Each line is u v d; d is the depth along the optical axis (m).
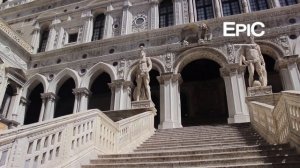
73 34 23.70
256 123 10.36
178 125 16.23
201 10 20.45
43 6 26.48
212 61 20.09
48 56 22.52
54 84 20.92
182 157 6.62
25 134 4.80
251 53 13.27
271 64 19.95
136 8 22.27
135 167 6.23
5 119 18.64
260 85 12.58
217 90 22.11
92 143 7.32
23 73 21.38
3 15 27.81
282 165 5.24
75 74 20.47
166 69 18.14
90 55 21.08
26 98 21.48
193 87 22.73
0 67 19.31
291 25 16.98
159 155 7.25
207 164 5.98
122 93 18.47
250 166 5.41
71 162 6.11
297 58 15.70
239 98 15.73
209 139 9.64
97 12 23.94
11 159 4.45
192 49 18.06
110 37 21.39
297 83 15.03
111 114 14.06
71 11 24.42
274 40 16.91
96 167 6.38
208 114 21.28
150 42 19.69
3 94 19.19
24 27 25.83
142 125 11.71
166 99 17.09
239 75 16.55
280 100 7.09
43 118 19.73
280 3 18.66
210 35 18.23
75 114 6.68
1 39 19.94
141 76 14.78
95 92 24.27
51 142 5.62
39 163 5.12
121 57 19.86
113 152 8.56
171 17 21.03
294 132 6.29
